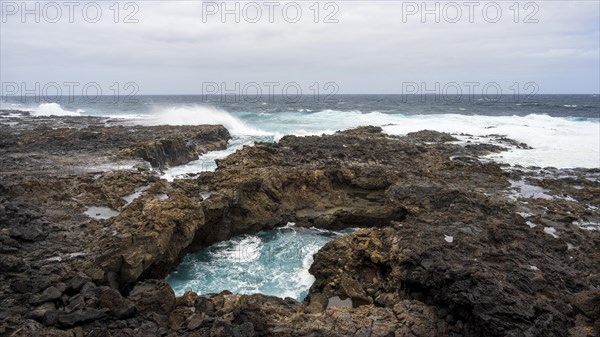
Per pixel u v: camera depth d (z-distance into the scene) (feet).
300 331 41.81
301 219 85.25
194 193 74.79
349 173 90.38
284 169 91.91
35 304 41.27
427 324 44.29
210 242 76.74
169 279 64.23
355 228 84.02
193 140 139.33
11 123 181.16
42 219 60.70
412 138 143.23
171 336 39.42
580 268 53.36
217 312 44.70
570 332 40.88
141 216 61.46
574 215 72.13
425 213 73.87
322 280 59.82
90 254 52.34
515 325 40.40
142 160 101.76
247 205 81.56
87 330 38.88
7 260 46.68
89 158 102.42
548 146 139.23
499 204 74.43
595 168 109.60
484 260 52.65
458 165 103.65
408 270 53.57
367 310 47.11
